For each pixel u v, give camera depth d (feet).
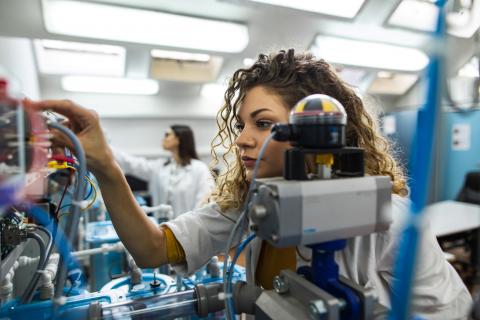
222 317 2.22
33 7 5.80
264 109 2.01
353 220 1.38
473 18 1.53
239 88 2.29
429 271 1.84
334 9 6.97
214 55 8.31
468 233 7.33
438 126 1.19
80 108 1.67
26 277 2.87
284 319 1.35
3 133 1.05
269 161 1.97
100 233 3.88
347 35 7.93
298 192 1.26
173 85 10.71
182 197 8.36
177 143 8.84
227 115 2.55
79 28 6.57
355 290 1.33
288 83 2.06
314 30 7.64
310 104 1.37
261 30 7.41
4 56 5.16
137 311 1.68
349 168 1.50
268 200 1.30
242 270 2.92
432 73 1.19
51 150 1.75
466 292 2.02
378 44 8.52
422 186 1.20
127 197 2.05
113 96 10.80
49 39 6.56
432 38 1.20
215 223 2.51
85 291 2.64
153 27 6.94
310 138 1.36
